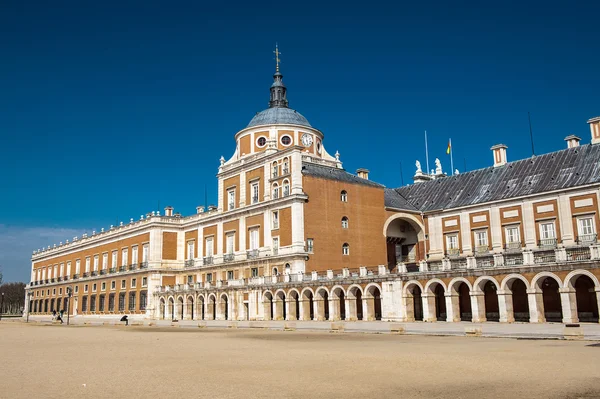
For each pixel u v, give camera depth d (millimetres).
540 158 61656
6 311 171875
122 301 87750
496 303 52938
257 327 48031
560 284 38188
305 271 59219
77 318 94312
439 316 55156
